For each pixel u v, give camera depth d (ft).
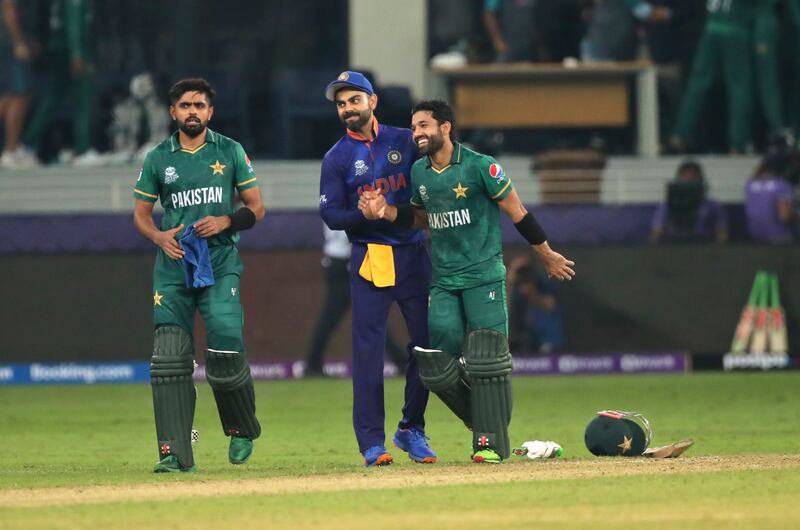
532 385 215.72
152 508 84.89
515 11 264.11
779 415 166.50
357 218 110.83
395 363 234.79
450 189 107.55
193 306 108.47
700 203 236.84
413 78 278.26
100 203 257.75
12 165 257.14
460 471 103.65
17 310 233.35
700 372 234.17
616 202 250.16
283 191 257.75
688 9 271.49
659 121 268.62
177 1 280.51
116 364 233.55
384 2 277.03
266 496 90.07
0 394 213.87
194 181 107.34
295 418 170.30
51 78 257.96
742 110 257.96
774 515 80.02
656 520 78.64
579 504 84.94
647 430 114.93
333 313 228.22
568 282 234.58
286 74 264.72
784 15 260.62
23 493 93.71
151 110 263.70
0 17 253.24
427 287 112.98
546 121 262.67
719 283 234.99
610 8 260.83
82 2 256.32
